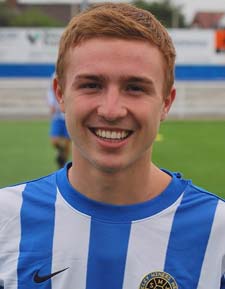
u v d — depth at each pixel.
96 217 1.89
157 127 1.79
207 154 11.02
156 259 1.86
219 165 9.85
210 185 8.23
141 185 1.88
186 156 10.80
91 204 1.90
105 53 1.68
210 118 17.05
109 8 1.77
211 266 1.88
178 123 15.95
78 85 1.72
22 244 1.93
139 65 1.69
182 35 17.53
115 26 1.67
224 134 13.80
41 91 20.30
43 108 17.75
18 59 17.55
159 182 1.95
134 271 1.85
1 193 2.05
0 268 1.94
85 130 1.75
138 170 1.86
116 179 1.83
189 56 17.62
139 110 1.70
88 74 1.69
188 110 17.98
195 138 13.16
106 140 1.72
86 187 1.89
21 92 20.02
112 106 1.67
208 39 17.58
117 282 1.85
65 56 1.78
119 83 1.69
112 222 1.88
